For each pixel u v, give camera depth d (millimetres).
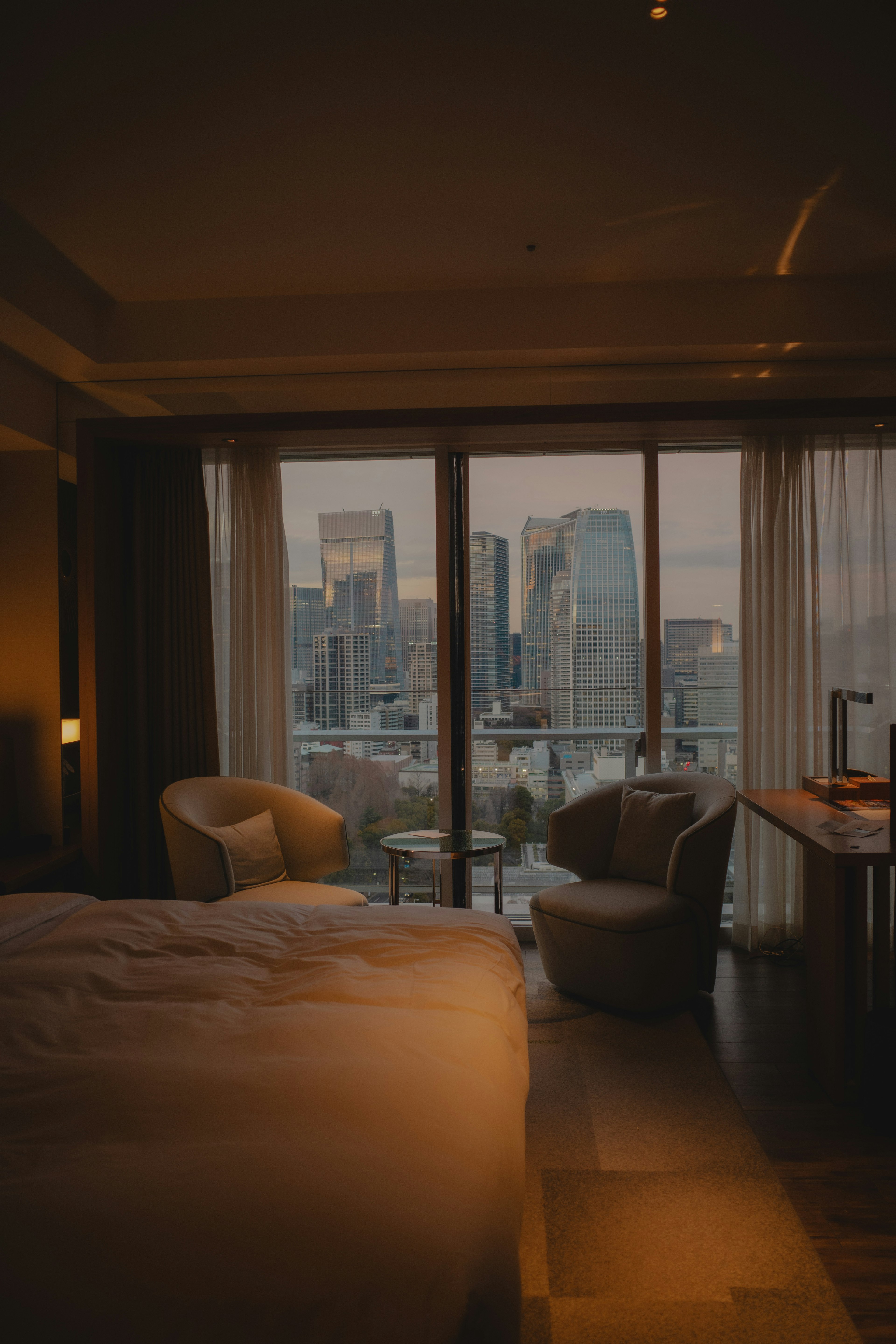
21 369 3443
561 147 2404
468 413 3514
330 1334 866
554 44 2004
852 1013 2400
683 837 3033
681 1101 2363
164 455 3881
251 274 3164
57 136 2305
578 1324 1535
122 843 3857
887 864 2352
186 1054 1465
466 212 2754
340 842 3451
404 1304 899
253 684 3932
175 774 3904
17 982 1796
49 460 3707
